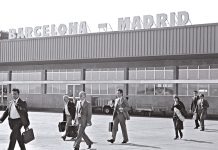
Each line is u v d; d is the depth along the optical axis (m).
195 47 41.12
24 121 12.42
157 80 46.50
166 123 30.91
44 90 55.06
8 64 57.31
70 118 18.09
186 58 44.41
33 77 56.38
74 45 49.16
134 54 44.81
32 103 56.06
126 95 48.47
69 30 51.47
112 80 49.59
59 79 54.00
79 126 14.80
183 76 45.00
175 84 45.31
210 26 40.38
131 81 48.16
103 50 46.94
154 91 46.75
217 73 42.91
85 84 51.75
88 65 51.59
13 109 12.48
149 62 47.16
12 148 12.53
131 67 48.34
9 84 58.31
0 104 58.12
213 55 41.34
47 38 51.38
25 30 55.09
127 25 47.69
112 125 17.39
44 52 51.47
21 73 57.53
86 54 48.16
